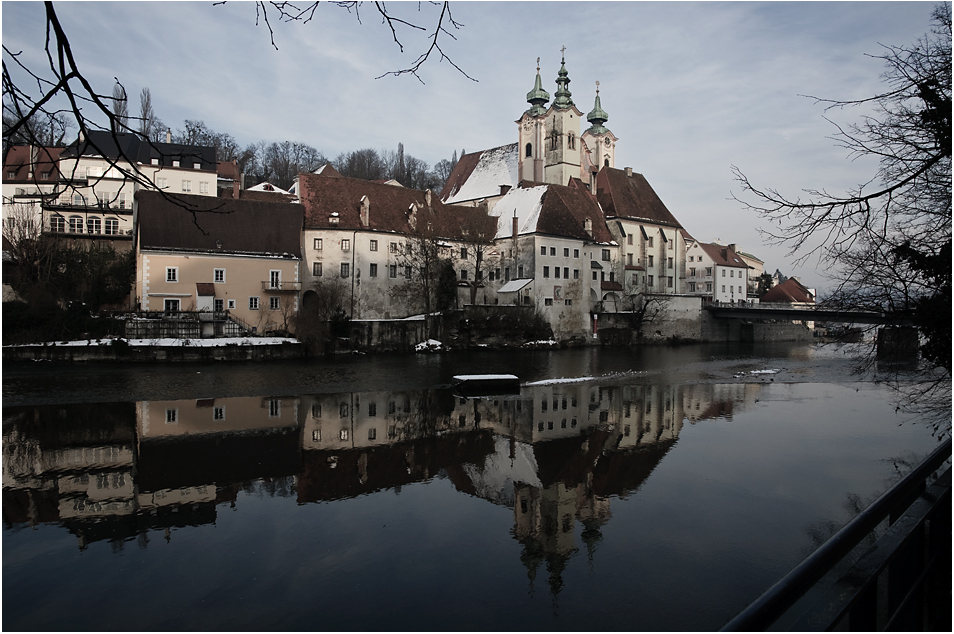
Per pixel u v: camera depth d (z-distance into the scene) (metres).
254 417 34.66
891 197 12.38
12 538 17.88
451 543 17.78
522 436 31.42
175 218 62.88
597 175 109.19
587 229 90.31
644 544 17.77
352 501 21.38
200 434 30.50
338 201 77.94
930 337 14.98
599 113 119.19
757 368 62.41
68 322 52.34
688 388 47.88
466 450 28.55
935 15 12.59
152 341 53.69
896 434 31.75
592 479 24.22
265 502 21.14
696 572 15.98
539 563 16.48
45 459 25.83
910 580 5.96
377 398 41.50
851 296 15.84
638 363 66.00
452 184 116.12
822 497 21.86
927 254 14.55
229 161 96.75
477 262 80.88
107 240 67.62
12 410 35.12
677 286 113.06
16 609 13.80
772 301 132.00
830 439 30.72
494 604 14.34
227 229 65.19
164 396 39.97
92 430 30.91
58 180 6.89
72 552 16.88
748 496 22.02
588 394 44.66
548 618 13.78
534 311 80.75
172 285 61.03
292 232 68.62
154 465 25.19
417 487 23.08
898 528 5.93
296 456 26.92
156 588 14.85
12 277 56.72
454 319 73.44
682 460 26.86
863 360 18.94
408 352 69.25
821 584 13.53
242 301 64.12
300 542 17.73
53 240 59.03
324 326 62.66
